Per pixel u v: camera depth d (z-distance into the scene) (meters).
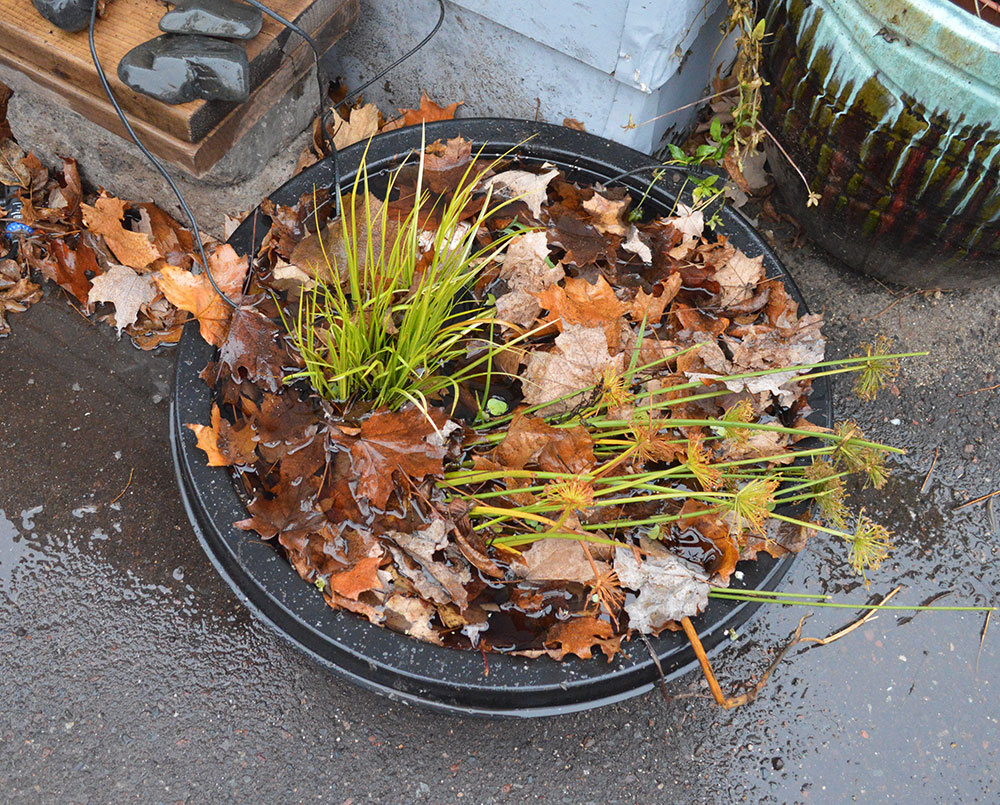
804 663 1.29
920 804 1.24
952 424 1.42
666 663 1.14
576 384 1.20
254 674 1.26
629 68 1.34
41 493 1.33
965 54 1.10
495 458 1.18
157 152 1.26
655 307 1.26
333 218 1.30
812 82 1.24
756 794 1.24
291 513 1.16
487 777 1.23
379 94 1.59
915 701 1.28
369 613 1.14
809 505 1.21
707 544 1.19
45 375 1.40
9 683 1.25
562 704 1.13
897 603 1.32
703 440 1.15
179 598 1.29
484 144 1.32
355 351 1.17
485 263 1.20
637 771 1.24
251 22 1.20
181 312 1.42
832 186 1.31
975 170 1.18
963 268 1.32
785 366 1.25
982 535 1.36
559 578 1.16
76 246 1.43
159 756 1.22
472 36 1.43
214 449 1.18
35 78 1.27
